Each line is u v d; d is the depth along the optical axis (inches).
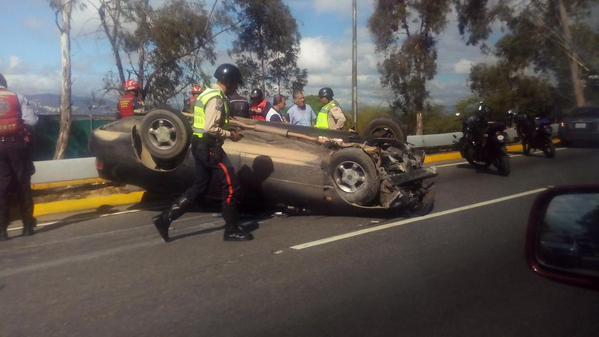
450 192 406.6
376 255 248.1
